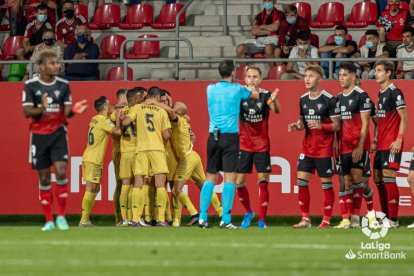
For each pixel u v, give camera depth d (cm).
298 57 6619
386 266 3198
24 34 7494
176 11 7412
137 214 5478
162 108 5494
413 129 5838
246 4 7419
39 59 4344
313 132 5075
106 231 4662
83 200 5631
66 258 3325
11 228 5044
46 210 4569
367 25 7181
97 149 5616
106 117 5638
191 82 6000
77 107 4331
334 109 5009
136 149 5491
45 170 4475
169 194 5881
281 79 6438
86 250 3600
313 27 7238
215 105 4816
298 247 3756
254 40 6862
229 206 4975
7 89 6134
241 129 5134
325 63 6475
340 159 5125
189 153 5622
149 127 5462
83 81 6056
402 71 6366
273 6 6944
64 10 7244
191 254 3462
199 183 5725
